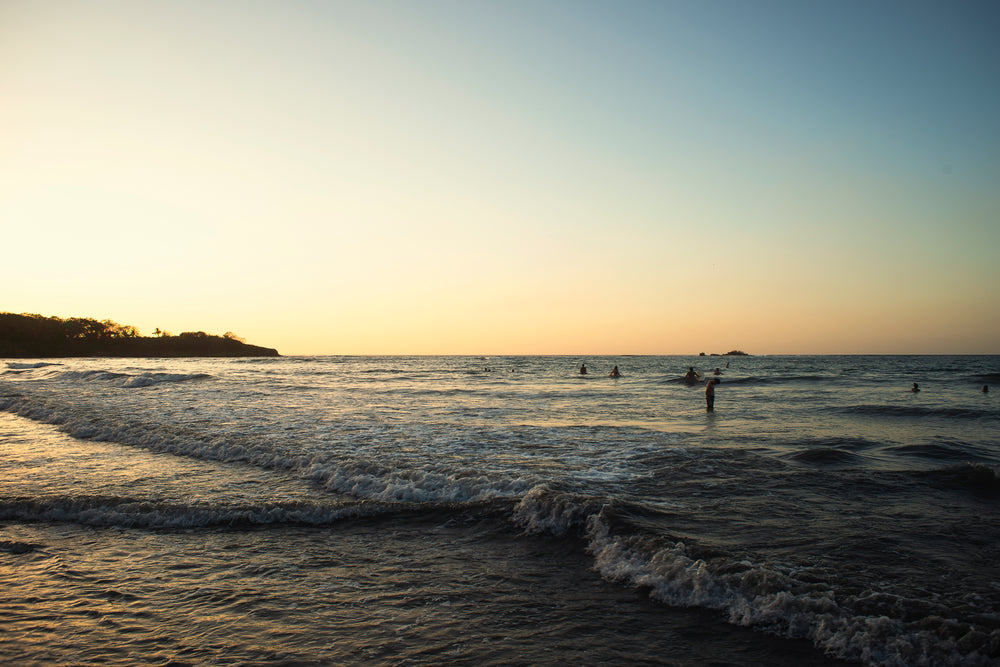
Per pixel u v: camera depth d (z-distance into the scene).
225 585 6.44
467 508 8.99
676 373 70.56
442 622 5.48
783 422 20.42
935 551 6.88
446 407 25.62
